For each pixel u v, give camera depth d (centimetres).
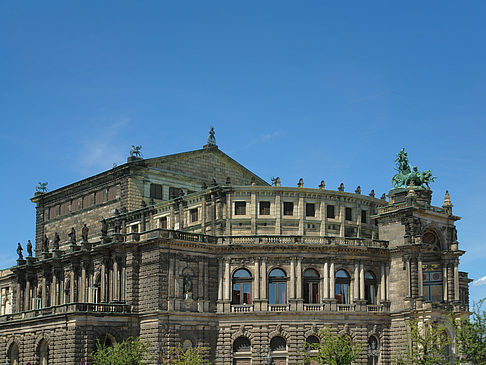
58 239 13338
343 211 12212
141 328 11025
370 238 12550
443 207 12388
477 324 9588
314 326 11188
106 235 12225
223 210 11844
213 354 11138
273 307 11212
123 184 13475
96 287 12019
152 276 11012
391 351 11588
